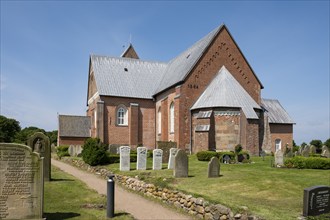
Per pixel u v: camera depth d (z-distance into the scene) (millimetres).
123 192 15656
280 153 20312
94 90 43656
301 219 8570
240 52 36188
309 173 16406
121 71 44000
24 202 8586
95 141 24250
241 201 10820
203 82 34406
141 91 42438
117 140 40281
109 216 10008
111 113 40281
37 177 8758
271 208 9680
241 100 31141
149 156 29594
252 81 36438
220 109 30500
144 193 14734
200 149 30750
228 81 33000
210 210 10117
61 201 12023
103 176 20328
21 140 58094
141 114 41750
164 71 46156
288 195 11672
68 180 17672
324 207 9273
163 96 39094
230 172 16984
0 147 8430
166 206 12445
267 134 32969
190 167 20188
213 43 35156
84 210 10688
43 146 16984
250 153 29281
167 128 37375
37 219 8664
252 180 14258
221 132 30219
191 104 33781
